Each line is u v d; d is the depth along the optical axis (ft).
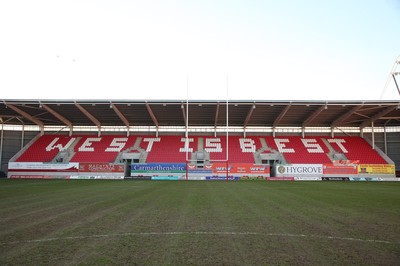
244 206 42.88
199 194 61.00
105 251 20.53
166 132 165.58
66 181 109.50
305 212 37.68
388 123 156.35
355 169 136.05
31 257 19.25
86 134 163.94
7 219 32.27
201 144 156.87
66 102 127.34
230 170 138.00
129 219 32.27
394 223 30.83
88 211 37.83
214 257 19.27
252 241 23.32
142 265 17.74
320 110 132.87
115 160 144.87
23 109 136.77
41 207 41.39
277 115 146.20
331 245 22.31
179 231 26.63
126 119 154.92
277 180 130.93
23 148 148.97
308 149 153.17
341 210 39.73
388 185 98.22
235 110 139.54
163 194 60.64
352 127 164.04
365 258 19.21
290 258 19.13
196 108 136.87
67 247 21.54
